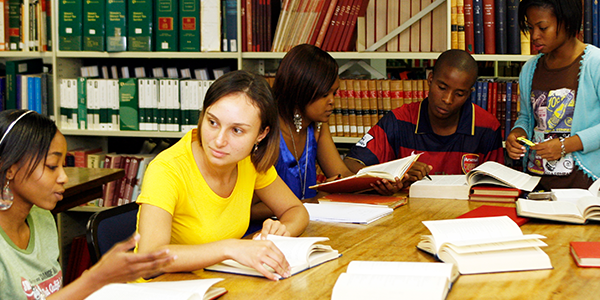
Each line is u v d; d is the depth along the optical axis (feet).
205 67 11.43
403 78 11.73
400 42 9.92
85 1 10.58
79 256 10.71
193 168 4.64
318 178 10.44
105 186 10.99
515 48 9.50
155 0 10.42
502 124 9.82
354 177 5.82
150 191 4.31
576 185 7.17
